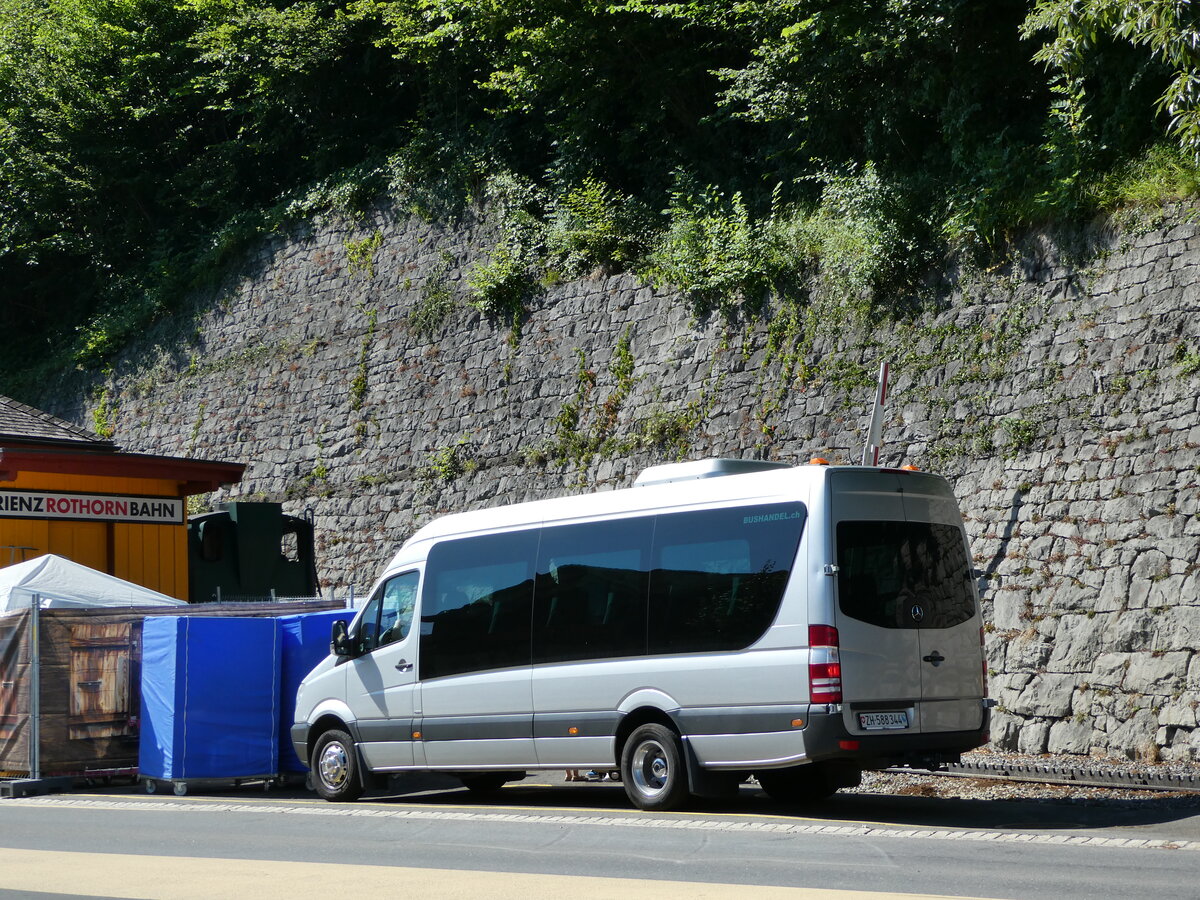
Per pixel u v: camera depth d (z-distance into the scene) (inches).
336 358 1176.8
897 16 773.3
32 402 1518.2
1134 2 513.3
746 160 987.3
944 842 352.2
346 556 1112.8
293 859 340.8
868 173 787.4
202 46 1473.9
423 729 493.4
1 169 1624.0
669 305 894.4
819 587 397.1
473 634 486.3
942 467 692.1
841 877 295.9
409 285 1130.0
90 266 1614.2
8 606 572.4
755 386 816.3
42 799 526.0
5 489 808.3
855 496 411.8
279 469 1200.8
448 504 1032.8
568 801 492.4
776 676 400.5
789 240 829.2
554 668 459.5
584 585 458.9
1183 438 586.9
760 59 945.5
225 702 555.8
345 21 1375.5
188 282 1374.3
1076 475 627.5
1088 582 607.5
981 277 701.3
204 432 1296.8
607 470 906.7
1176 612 569.0
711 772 420.8
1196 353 592.4
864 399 746.8
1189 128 515.8
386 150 1258.0
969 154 752.3
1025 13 743.1
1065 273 660.1
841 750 388.5
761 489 419.8
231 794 557.9
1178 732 554.6
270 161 1488.7
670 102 1032.8
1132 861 318.3
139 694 569.0
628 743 436.1
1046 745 604.4
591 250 970.1
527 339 1003.3
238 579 938.7
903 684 406.0
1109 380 625.9
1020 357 669.9
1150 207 627.5
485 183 1095.0
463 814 436.8
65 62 1614.2
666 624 431.8
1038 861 318.7
